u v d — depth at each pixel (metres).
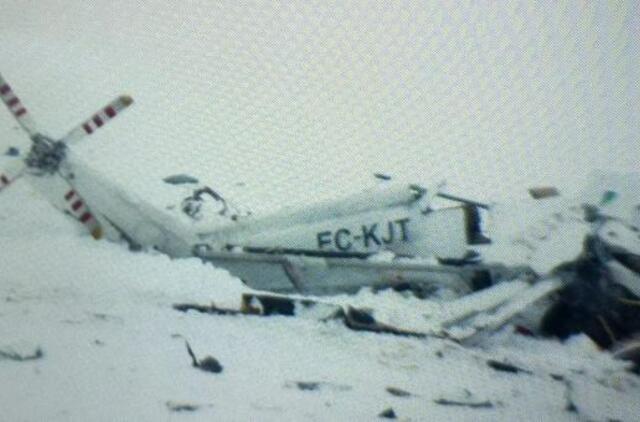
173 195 30.11
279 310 19.92
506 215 25.06
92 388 12.31
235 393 13.28
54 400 11.48
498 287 22.16
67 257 22.14
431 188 25.17
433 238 24.73
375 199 25.14
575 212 23.41
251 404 12.78
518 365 18.20
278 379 14.62
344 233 24.89
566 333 21.34
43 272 20.17
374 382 15.38
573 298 21.39
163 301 19.80
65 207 25.53
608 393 16.44
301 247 24.84
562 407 15.22
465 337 19.62
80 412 11.19
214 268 23.94
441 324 20.58
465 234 24.48
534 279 22.03
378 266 23.64
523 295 21.17
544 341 20.86
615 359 19.19
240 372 14.66
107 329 16.17
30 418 10.61
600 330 20.77
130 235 24.94
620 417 14.97
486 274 23.19
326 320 19.73
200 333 17.20
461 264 23.36
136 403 11.91
